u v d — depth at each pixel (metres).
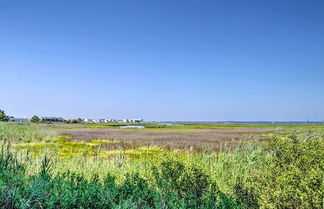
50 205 4.42
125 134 43.12
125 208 4.71
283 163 6.87
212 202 5.66
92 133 44.88
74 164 9.47
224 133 47.25
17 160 7.07
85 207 4.77
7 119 78.50
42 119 137.38
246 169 9.30
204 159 10.66
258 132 50.91
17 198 4.50
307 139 9.83
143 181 6.56
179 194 6.31
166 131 54.66
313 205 4.68
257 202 5.65
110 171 8.13
